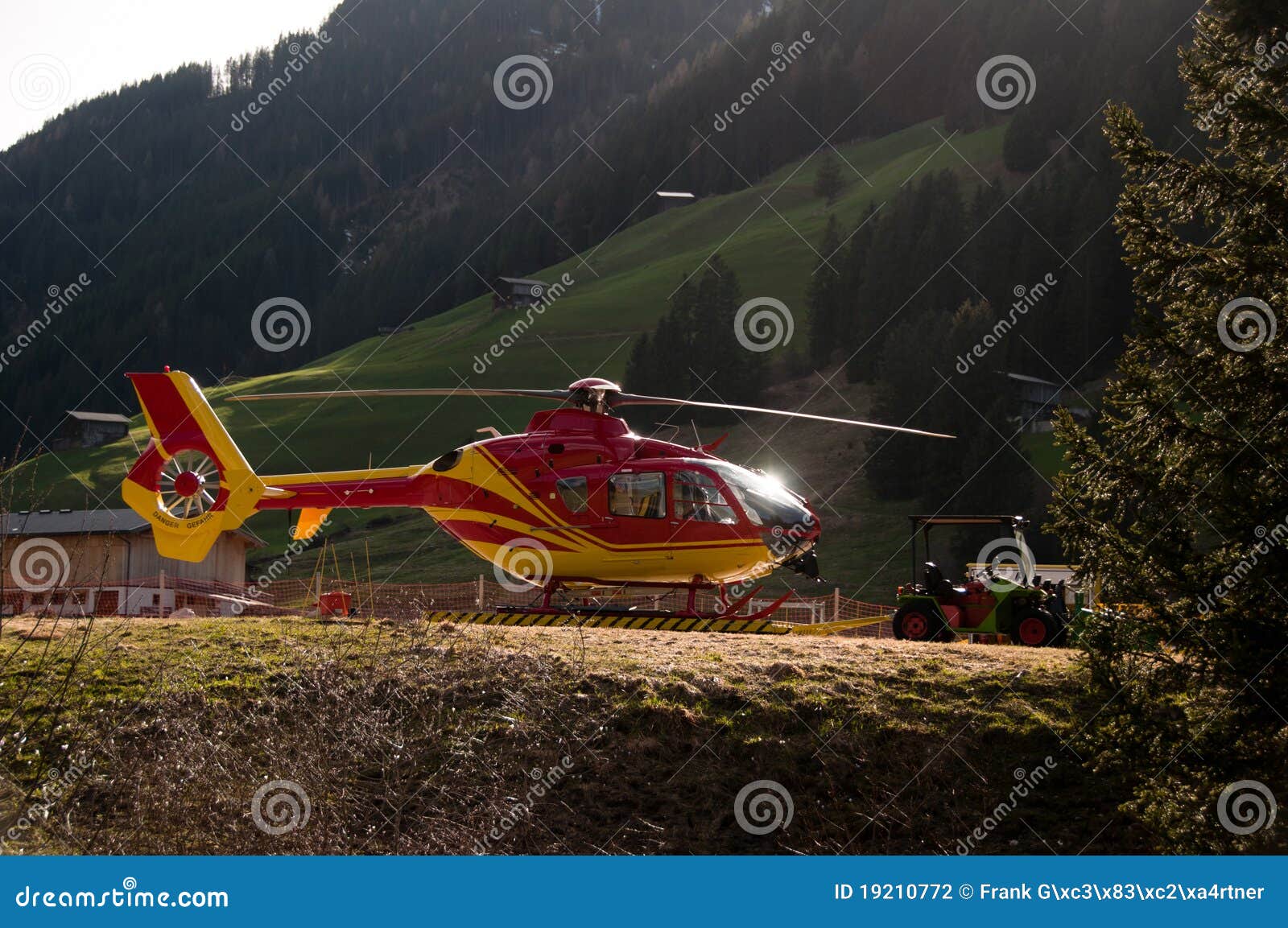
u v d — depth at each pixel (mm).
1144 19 145375
